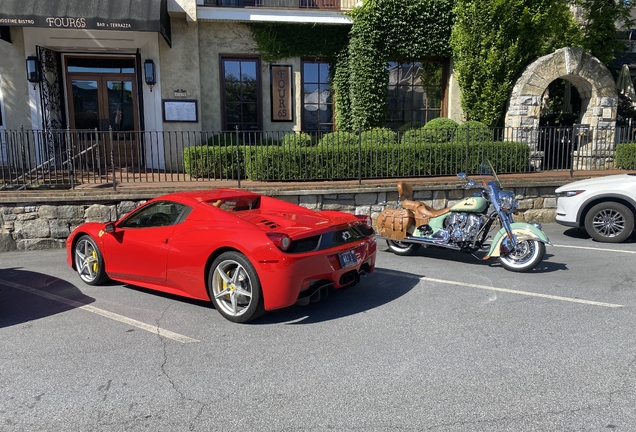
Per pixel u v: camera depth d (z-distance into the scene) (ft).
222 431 9.46
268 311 16.52
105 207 28.32
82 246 20.67
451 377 11.45
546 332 14.06
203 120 43.68
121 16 35.58
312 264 14.93
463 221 21.91
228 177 36.06
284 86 44.78
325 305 17.02
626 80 54.60
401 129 46.42
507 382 11.14
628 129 41.32
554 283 19.06
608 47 49.75
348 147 32.86
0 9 34.19
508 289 18.40
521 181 33.32
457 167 34.88
